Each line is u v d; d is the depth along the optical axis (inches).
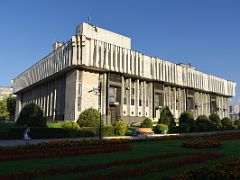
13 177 358.9
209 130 1991.9
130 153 641.0
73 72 2134.6
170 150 713.6
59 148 721.6
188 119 1996.8
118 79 2279.8
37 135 1203.2
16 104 3759.8
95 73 2192.4
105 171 402.6
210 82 3331.7
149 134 1541.6
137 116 2421.3
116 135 1440.7
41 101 2819.9
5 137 1147.9
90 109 1472.7
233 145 858.1
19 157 547.5
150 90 2600.9
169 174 383.6
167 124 1796.3
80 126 1425.9
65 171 400.5
